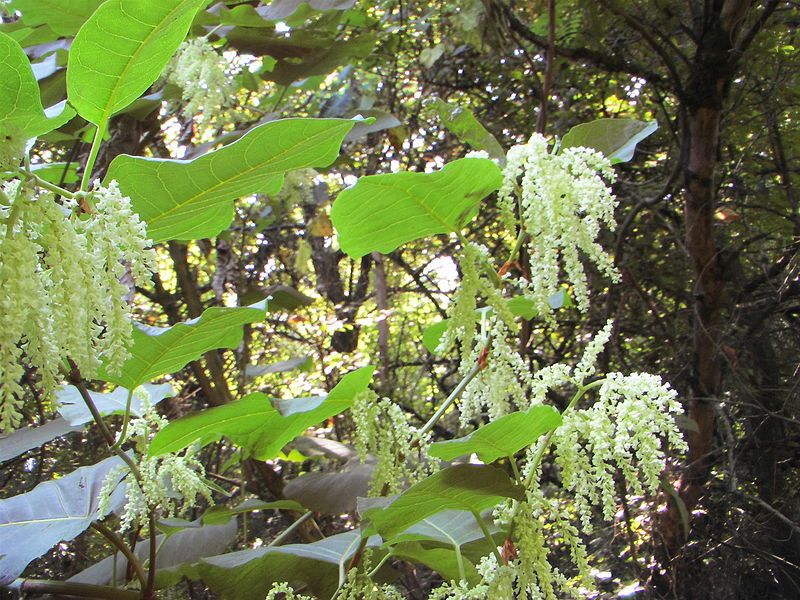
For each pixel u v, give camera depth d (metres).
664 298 5.55
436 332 2.45
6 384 0.99
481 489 1.52
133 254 1.16
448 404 1.95
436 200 1.70
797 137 5.28
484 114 5.63
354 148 5.70
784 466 4.71
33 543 1.93
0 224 1.07
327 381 5.35
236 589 2.04
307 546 2.02
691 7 4.57
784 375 5.01
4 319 1.00
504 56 4.94
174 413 4.40
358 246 1.81
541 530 1.56
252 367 4.32
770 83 4.85
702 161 4.44
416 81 5.73
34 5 3.01
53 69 2.53
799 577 4.46
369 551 1.82
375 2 5.44
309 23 3.96
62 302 1.08
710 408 4.61
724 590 4.54
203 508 4.29
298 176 4.36
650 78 4.69
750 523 4.46
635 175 5.78
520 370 1.85
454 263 5.74
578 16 4.98
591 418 1.56
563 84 5.38
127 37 1.23
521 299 2.19
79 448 4.16
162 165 1.45
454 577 1.94
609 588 4.48
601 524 4.64
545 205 1.72
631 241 5.26
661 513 4.38
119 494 2.26
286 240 5.95
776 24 4.84
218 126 4.04
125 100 1.32
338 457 3.09
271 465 4.29
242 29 3.71
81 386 1.71
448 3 5.02
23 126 1.15
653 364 5.16
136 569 1.97
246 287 4.72
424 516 1.61
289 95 4.70
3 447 2.27
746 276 5.59
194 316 4.14
